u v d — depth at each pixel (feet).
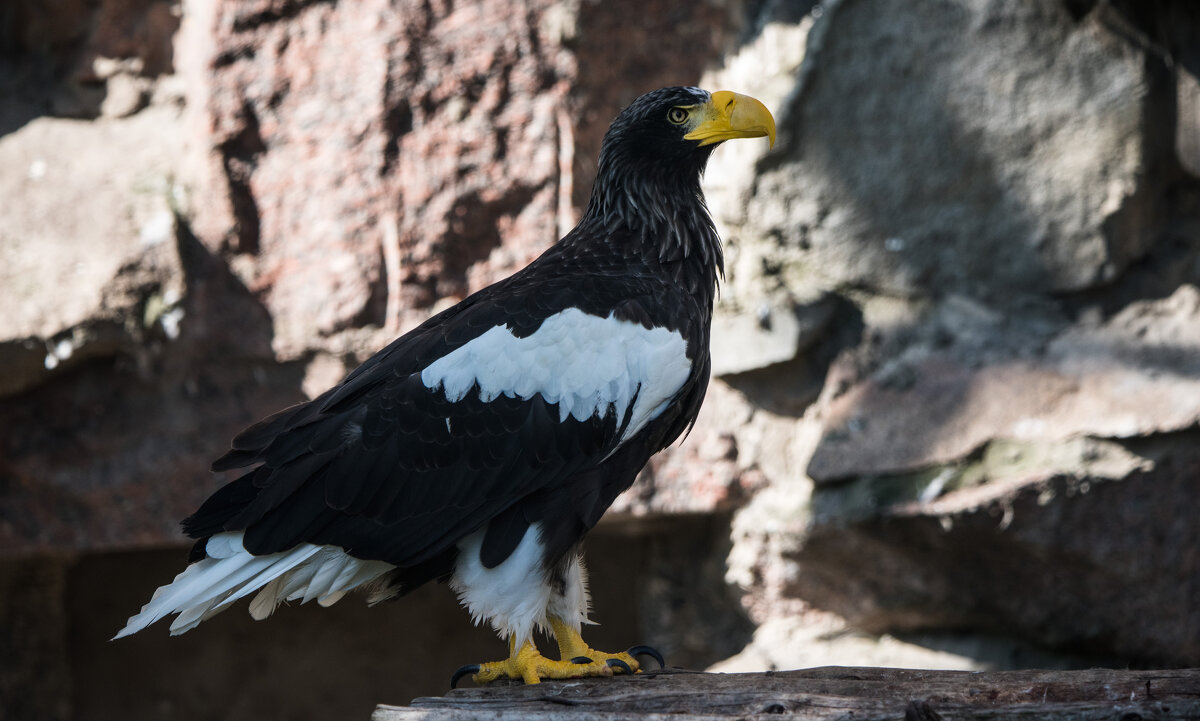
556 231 35.94
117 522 34.58
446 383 19.19
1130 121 33.94
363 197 35.06
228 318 34.83
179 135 36.06
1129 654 33.76
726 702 16.80
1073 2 34.22
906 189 35.32
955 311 35.12
